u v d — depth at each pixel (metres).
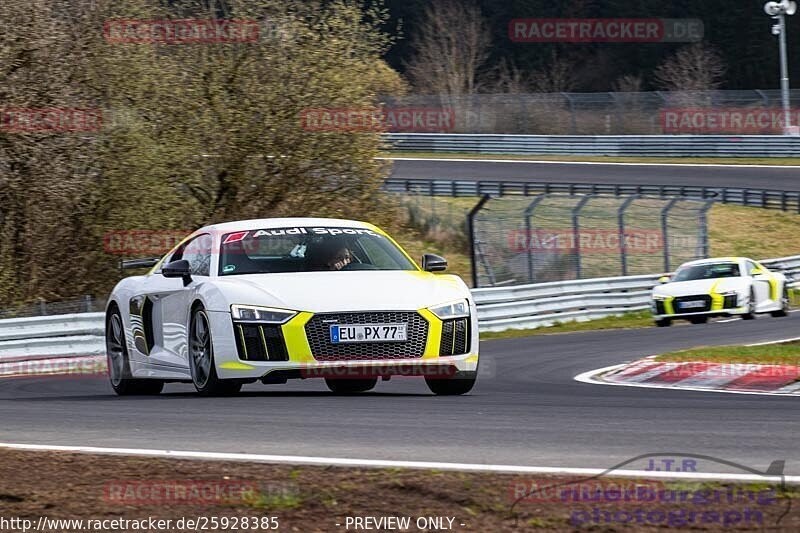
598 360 46.84
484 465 17.41
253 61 83.25
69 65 77.44
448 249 126.56
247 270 29.45
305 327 26.70
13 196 76.62
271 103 82.81
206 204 86.44
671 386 35.06
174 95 82.56
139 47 82.12
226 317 27.28
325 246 30.42
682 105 184.75
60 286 81.25
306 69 83.12
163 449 19.89
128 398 30.52
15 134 74.38
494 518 14.20
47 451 19.27
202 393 28.59
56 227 79.56
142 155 80.00
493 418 23.83
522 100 195.62
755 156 171.62
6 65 74.00
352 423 22.88
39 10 75.19
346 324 26.84
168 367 30.55
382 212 88.62
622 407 26.53
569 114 193.00
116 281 83.38
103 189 79.88
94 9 79.38
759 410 25.86
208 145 82.94
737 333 59.59
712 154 174.62
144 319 32.28
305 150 83.88
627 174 165.38
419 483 15.83
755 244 133.12
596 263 106.00
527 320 77.00
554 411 25.34
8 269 78.06
